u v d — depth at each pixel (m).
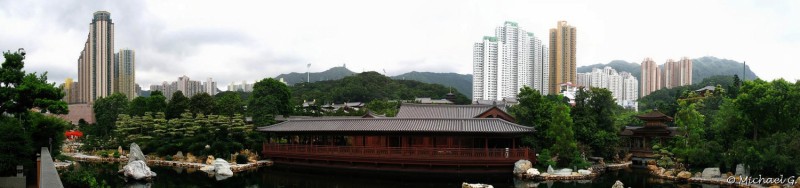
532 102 64.25
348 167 56.62
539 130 61.41
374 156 54.16
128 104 107.69
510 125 52.56
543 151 55.84
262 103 82.06
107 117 99.94
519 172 51.19
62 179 34.25
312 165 59.06
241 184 48.72
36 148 41.03
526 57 199.50
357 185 48.22
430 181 50.09
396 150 53.28
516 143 60.31
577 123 64.38
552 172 51.78
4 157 34.28
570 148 55.75
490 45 189.25
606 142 66.31
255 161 62.72
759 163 45.09
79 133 84.94
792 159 43.84
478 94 191.12
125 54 191.38
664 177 53.06
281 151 61.34
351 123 58.41
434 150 52.16
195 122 71.94
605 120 68.81
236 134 68.50
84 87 175.00
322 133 59.53
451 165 52.12
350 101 193.88
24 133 37.09
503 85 190.25
